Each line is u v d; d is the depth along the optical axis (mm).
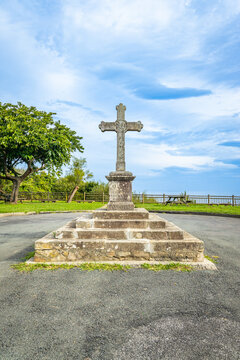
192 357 1585
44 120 18609
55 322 2020
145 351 1644
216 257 4109
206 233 6516
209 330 1910
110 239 3992
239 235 6223
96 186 27562
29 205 17422
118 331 1888
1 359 1557
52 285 2838
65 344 1723
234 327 1961
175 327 1948
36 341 1758
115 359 1561
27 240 5488
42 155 19766
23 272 3299
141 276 3152
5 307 2295
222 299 2490
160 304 2359
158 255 3770
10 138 16125
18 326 1960
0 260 3895
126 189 5277
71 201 25031
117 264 3566
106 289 2723
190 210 13523
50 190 27859
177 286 2830
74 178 26453
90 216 5180
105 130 5809
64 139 19250
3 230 6859
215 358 1579
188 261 3746
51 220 9336
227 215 11305
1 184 24859
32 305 2332
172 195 19078
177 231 4004
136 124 5801
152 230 4066
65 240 3842
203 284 2902
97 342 1746
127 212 4641
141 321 2037
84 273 3250
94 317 2104
